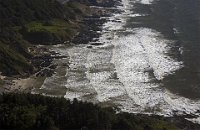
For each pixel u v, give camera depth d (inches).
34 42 5546.3
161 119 3560.5
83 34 5940.0
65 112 2706.7
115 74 4586.6
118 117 2874.0
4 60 4613.7
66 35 5757.9
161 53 5226.4
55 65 4825.3
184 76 4584.2
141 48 5403.5
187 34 5876.0
